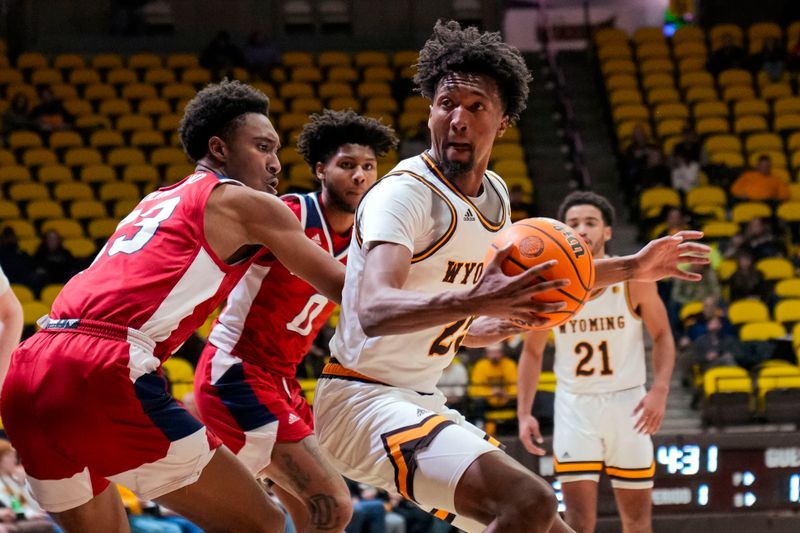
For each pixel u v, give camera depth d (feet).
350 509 12.85
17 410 9.95
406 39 60.44
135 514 22.35
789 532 24.30
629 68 54.03
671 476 24.21
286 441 12.79
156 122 49.55
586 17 60.64
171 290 10.10
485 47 10.22
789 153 47.24
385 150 14.01
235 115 11.74
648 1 67.87
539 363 18.39
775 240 38.88
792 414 28.71
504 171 45.88
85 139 47.88
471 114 10.21
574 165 47.60
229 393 12.98
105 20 59.26
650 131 49.21
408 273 9.92
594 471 17.78
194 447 10.11
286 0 60.23
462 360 30.58
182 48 58.85
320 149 13.70
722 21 61.57
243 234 10.44
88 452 9.87
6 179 43.80
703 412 29.17
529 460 24.79
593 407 17.69
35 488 10.26
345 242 13.80
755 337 33.40
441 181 10.34
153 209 10.61
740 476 24.32
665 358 17.53
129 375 9.80
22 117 47.80
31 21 58.23
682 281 35.17
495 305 8.47
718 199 43.14
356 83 53.11
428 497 9.95
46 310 33.35
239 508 10.50
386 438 10.20
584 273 9.51
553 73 53.62
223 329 13.26
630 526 17.87
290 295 13.07
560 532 10.95
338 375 10.87
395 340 10.52
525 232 9.55
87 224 41.29
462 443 9.82
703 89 51.60
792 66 54.13
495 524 9.39
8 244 36.50
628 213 45.03
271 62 54.29
